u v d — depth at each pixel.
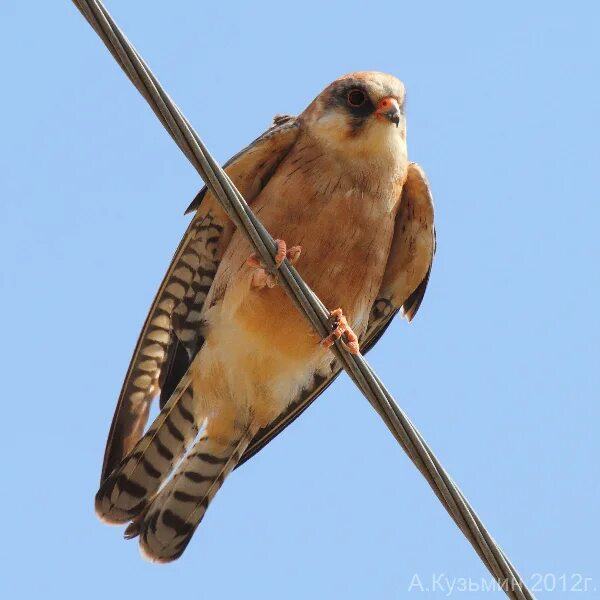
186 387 12.15
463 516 8.66
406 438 8.85
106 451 12.04
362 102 11.96
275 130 11.98
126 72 8.26
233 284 11.68
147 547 12.12
